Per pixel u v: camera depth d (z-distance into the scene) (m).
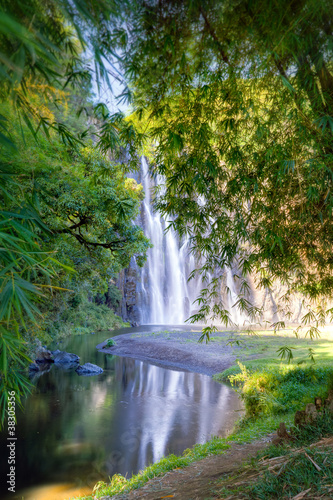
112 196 7.69
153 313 50.28
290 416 7.26
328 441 2.93
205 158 3.12
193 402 12.52
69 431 9.57
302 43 1.88
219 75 2.33
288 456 2.91
